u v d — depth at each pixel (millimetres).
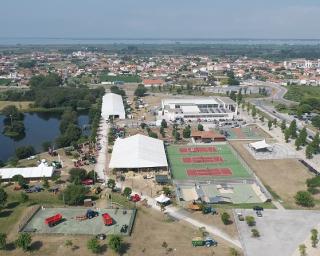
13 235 105000
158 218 116250
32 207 121875
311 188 137875
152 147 173750
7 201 127125
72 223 112062
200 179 150625
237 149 189625
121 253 96750
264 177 153375
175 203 127375
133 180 147750
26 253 96625
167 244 101312
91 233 106188
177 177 153500
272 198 133000
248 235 106938
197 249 99438
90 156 174375
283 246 101750
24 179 141500
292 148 190875
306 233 108625
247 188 143375
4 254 96250
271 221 115312
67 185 140000
